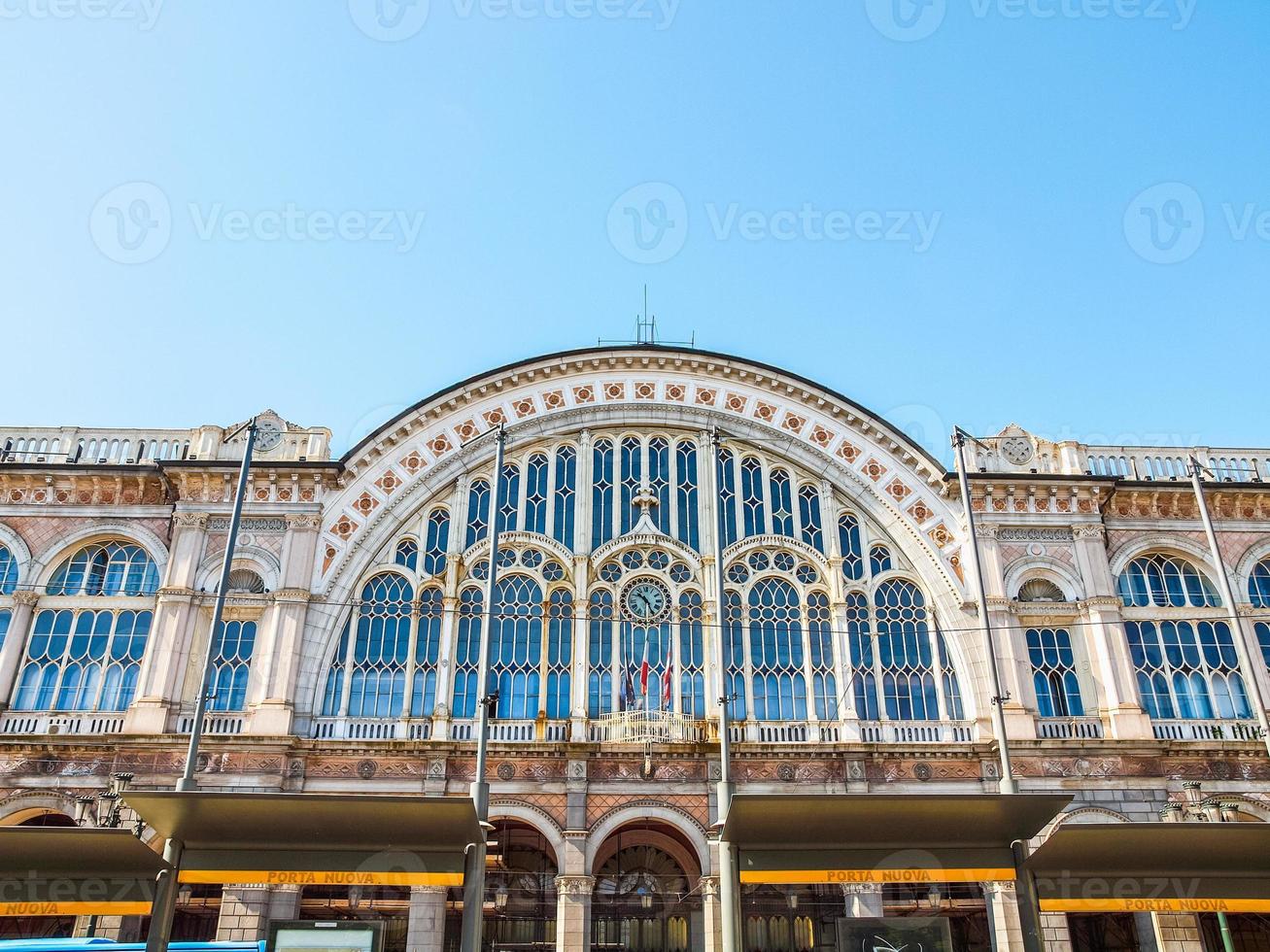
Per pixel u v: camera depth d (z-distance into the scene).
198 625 34.66
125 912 23.55
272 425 37.91
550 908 33.19
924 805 21.55
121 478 36.62
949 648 35.94
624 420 39.31
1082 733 34.16
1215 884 23.22
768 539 37.62
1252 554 37.53
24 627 34.72
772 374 39.78
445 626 35.50
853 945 22.44
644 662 35.62
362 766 32.53
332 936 21.14
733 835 22.39
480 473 38.31
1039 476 37.38
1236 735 34.19
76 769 31.98
